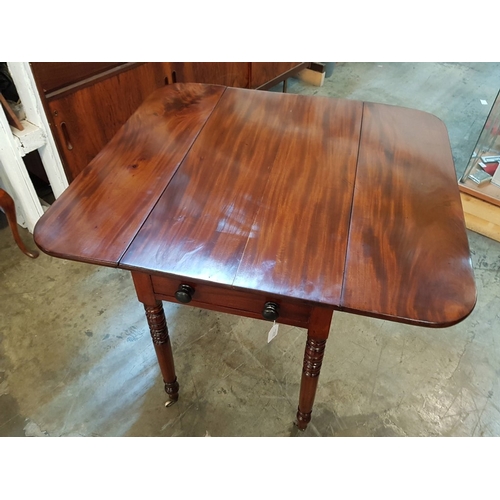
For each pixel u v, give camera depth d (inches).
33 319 60.2
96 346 57.3
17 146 59.1
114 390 53.1
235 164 41.0
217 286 30.6
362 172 40.4
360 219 35.3
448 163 42.2
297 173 40.1
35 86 56.2
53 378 53.9
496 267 69.2
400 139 45.3
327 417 51.0
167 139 44.1
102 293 63.9
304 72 117.0
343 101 51.5
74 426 49.9
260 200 37.0
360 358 56.7
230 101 50.8
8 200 59.9
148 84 72.1
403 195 38.0
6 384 53.2
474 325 60.7
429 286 30.2
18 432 49.2
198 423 50.5
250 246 32.9
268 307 33.5
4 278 65.8
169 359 45.7
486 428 50.2
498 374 55.2
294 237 33.6
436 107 107.8
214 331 59.5
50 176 66.9
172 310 61.8
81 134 65.5
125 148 42.7
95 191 37.5
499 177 74.5
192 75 79.9
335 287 30.0
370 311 28.6
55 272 66.8
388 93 114.0
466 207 74.7
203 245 32.9
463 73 122.4
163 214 35.5
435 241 33.6
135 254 32.2
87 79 62.3
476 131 98.3
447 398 52.8
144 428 49.9
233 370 55.4
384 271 31.1
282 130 46.1
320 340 36.7
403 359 56.7
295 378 54.8
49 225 34.3
